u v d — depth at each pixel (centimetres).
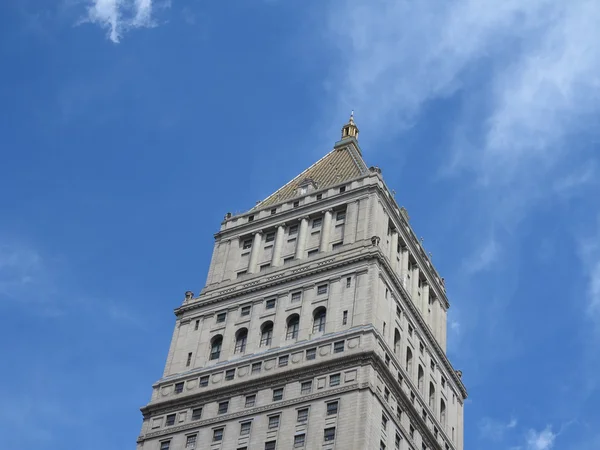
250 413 9888
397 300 10825
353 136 14225
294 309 10712
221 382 10369
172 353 11125
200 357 10881
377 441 9212
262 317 10881
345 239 11269
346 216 11550
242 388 10162
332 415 9369
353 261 10706
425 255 12406
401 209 12162
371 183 11712
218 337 11031
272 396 9919
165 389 10688
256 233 12119
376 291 10350
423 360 11094
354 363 9669
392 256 11462
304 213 11938
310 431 9362
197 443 9962
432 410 10925
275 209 12275
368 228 11219
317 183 12688
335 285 10650
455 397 11700
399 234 11869
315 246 11494
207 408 10225
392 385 9881
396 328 10619
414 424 10175
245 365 10381
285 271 11225
